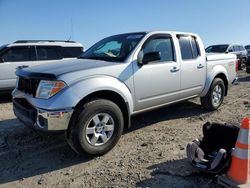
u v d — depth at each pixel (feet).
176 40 17.89
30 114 12.96
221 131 11.88
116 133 13.92
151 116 20.53
